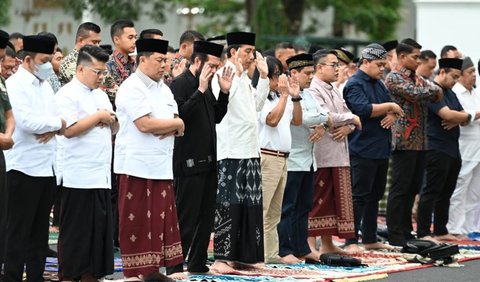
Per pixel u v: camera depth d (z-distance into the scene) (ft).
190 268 54.95
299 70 60.85
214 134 54.03
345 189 63.10
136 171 49.93
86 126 49.14
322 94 63.21
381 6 169.37
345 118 62.28
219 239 55.83
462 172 76.38
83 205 49.32
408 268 59.62
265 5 148.97
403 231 68.33
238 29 166.71
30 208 49.32
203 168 53.62
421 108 68.39
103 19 134.00
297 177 60.54
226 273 55.36
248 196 55.57
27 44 48.85
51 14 157.89
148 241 50.16
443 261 61.82
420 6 92.32
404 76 67.82
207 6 164.96
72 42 157.58
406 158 67.87
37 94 49.08
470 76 76.38
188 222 53.83
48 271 56.90
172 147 51.21
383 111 64.80
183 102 53.62
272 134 58.49
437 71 78.23
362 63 65.98
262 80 56.75
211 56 54.19
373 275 56.24
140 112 49.70
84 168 49.32
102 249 49.88
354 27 182.19
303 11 164.25
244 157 55.36
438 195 73.56
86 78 50.11
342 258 59.88
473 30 91.25
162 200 50.52
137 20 138.62
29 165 48.98
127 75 63.62
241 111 55.47
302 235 61.21
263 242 56.34
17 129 48.85
